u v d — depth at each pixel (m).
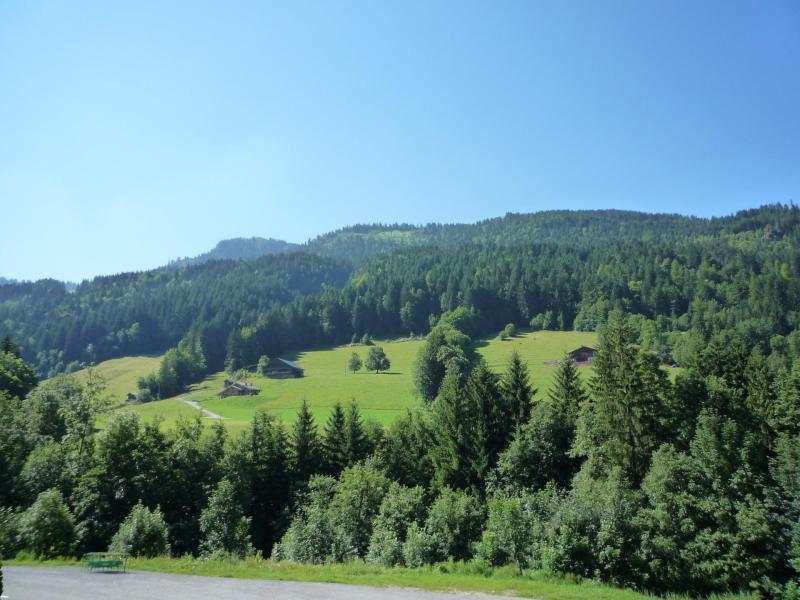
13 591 18.23
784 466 35.16
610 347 44.25
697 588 28.42
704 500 32.22
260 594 17.78
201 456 46.22
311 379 130.50
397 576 20.92
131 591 18.22
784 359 85.38
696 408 42.16
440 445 51.03
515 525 26.33
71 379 55.16
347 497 39.16
